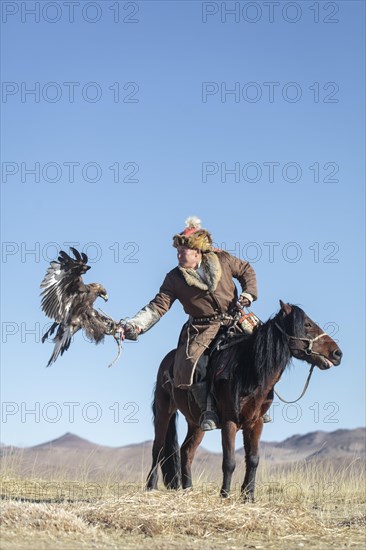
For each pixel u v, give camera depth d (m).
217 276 10.92
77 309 9.70
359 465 19.05
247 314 11.05
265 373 10.38
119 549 8.07
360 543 8.87
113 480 14.62
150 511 9.30
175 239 11.02
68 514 9.03
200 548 8.32
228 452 10.41
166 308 11.05
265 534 9.05
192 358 10.84
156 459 11.85
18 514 9.01
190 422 11.52
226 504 9.70
